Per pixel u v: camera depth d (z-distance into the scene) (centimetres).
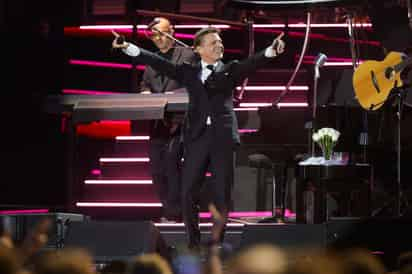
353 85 2708
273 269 708
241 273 712
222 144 2317
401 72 2681
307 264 738
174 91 2833
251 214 2975
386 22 2981
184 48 2800
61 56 3747
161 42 2789
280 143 2856
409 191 2922
